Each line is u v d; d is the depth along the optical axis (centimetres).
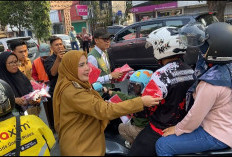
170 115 178
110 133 249
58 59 303
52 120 362
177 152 171
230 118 172
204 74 168
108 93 238
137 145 183
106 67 290
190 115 165
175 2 1716
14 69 279
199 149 171
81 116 164
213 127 172
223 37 166
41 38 1458
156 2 1322
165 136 176
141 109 160
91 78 238
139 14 1870
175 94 173
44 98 307
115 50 784
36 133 213
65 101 161
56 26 2280
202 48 179
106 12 1031
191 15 616
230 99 169
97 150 160
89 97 158
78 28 2452
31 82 315
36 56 891
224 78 164
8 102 223
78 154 152
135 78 211
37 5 1396
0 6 1250
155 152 179
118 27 968
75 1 2397
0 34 690
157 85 171
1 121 221
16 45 328
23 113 282
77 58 164
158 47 180
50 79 328
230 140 169
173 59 182
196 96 167
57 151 169
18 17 1318
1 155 205
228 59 167
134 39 736
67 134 158
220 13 827
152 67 704
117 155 179
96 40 283
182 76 176
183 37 175
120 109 156
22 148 205
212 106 170
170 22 650
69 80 167
